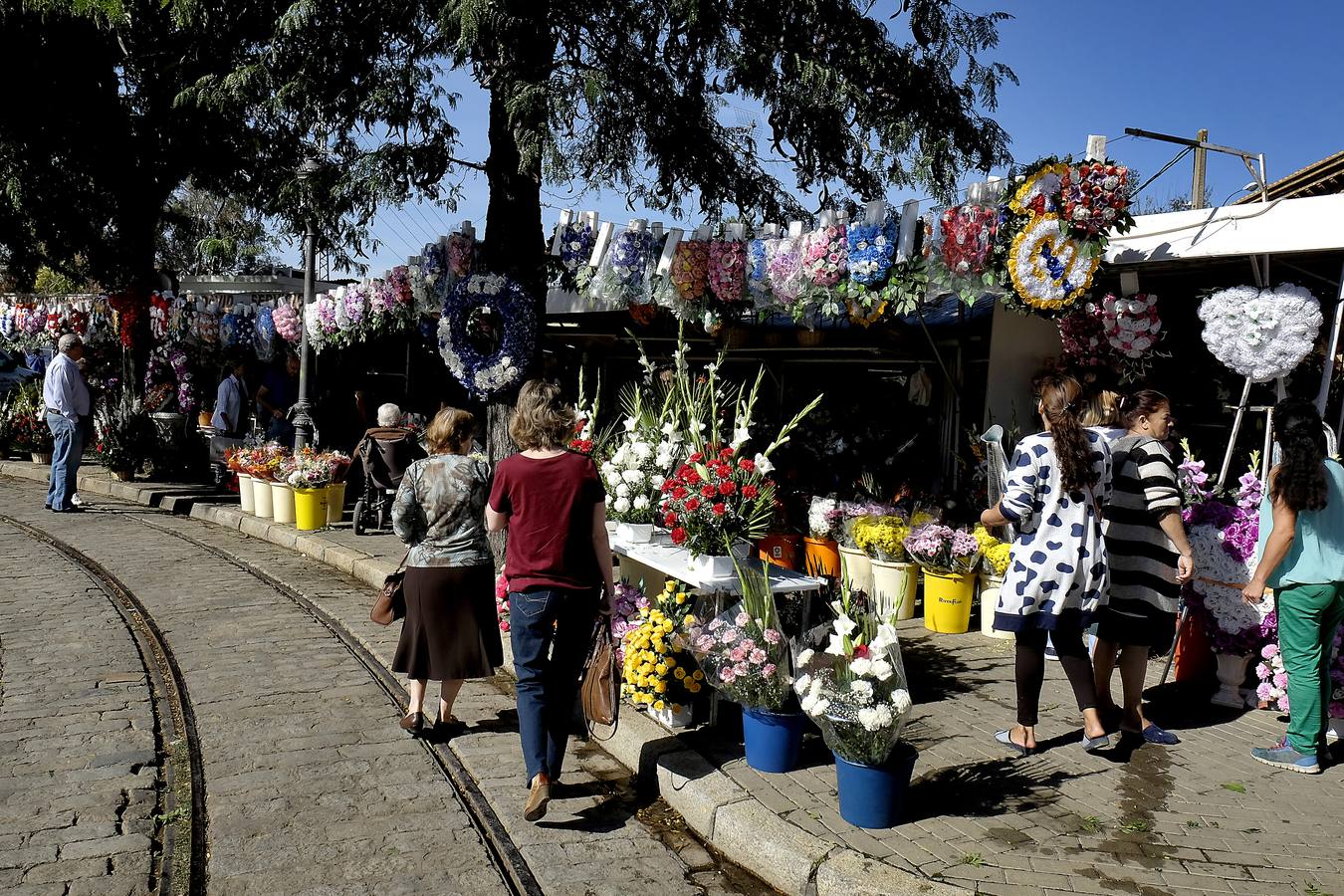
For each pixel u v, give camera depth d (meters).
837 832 3.90
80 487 14.59
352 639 7.00
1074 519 4.62
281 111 7.33
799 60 7.03
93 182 15.52
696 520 5.02
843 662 4.06
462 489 5.00
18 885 3.59
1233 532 5.38
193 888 3.63
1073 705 5.49
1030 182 5.72
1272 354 5.48
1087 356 6.57
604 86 6.79
